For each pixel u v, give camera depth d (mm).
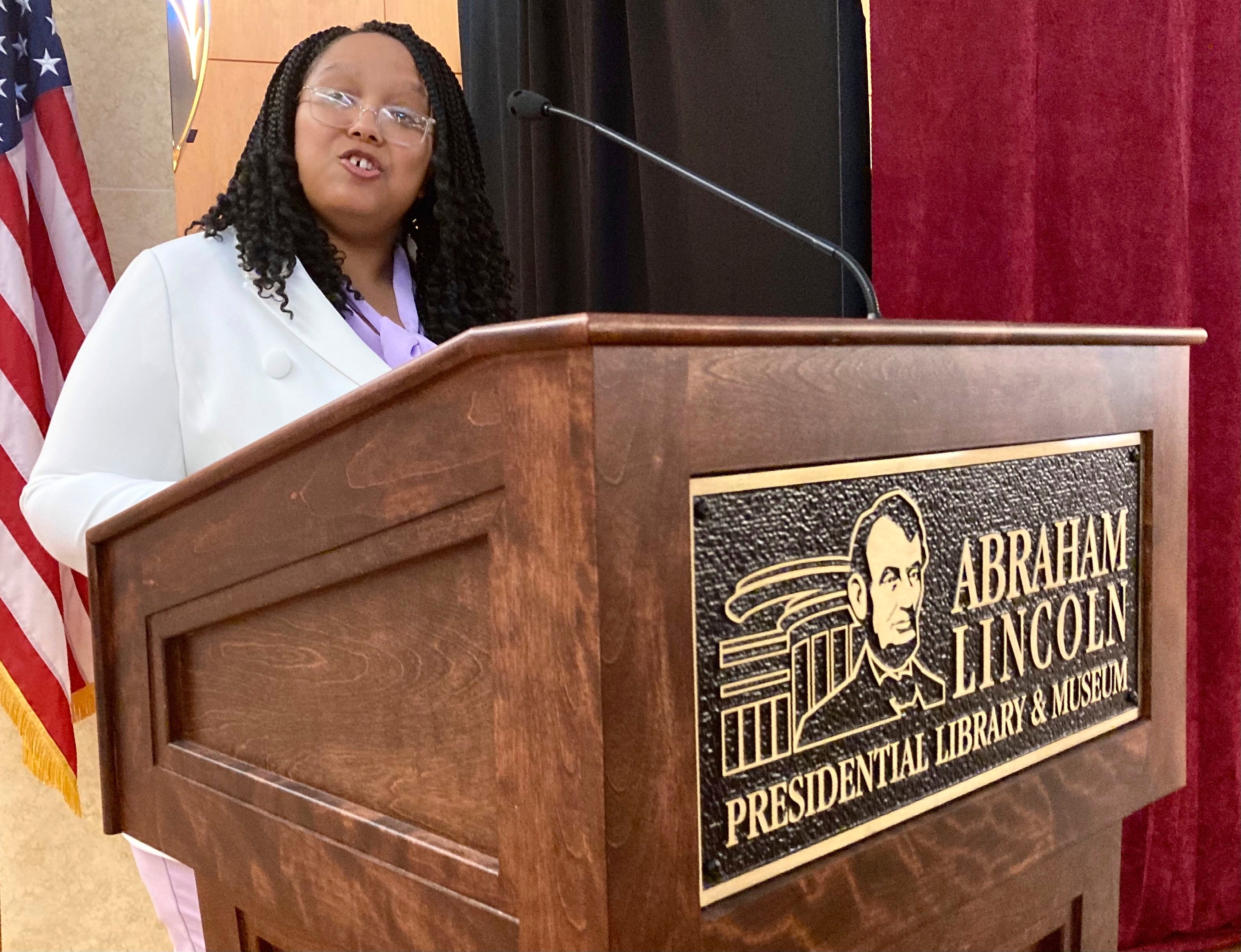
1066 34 1728
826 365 598
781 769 589
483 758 575
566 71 2383
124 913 1939
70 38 1914
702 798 551
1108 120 1703
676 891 526
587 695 498
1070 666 798
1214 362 1763
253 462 667
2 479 1748
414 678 614
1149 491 866
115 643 852
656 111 2115
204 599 751
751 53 1961
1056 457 777
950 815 685
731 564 562
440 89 1411
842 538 618
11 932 1894
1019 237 1752
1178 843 1893
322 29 2467
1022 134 1736
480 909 563
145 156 1968
